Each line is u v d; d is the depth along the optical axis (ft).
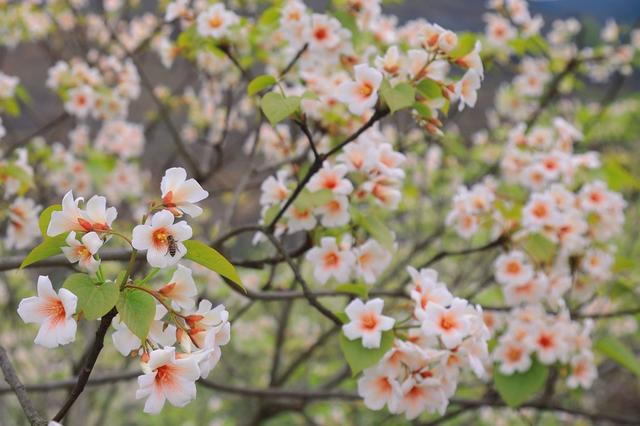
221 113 17.95
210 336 5.49
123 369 16.70
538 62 17.80
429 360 7.29
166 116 15.52
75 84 14.65
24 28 17.72
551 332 10.01
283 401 16.10
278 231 9.41
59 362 20.45
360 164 9.03
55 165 15.05
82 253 5.48
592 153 12.41
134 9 20.57
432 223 22.08
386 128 16.72
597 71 18.81
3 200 10.98
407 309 8.20
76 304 5.11
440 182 20.48
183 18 12.26
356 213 8.93
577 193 12.62
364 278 8.95
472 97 8.14
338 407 21.61
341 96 7.78
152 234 5.32
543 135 13.01
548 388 12.35
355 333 7.38
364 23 11.59
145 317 5.32
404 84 7.64
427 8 29.14
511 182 13.61
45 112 24.04
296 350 23.26
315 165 8.05
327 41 10.62
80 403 16.99
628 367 10.82
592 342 11.12
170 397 5.25
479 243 15.46
